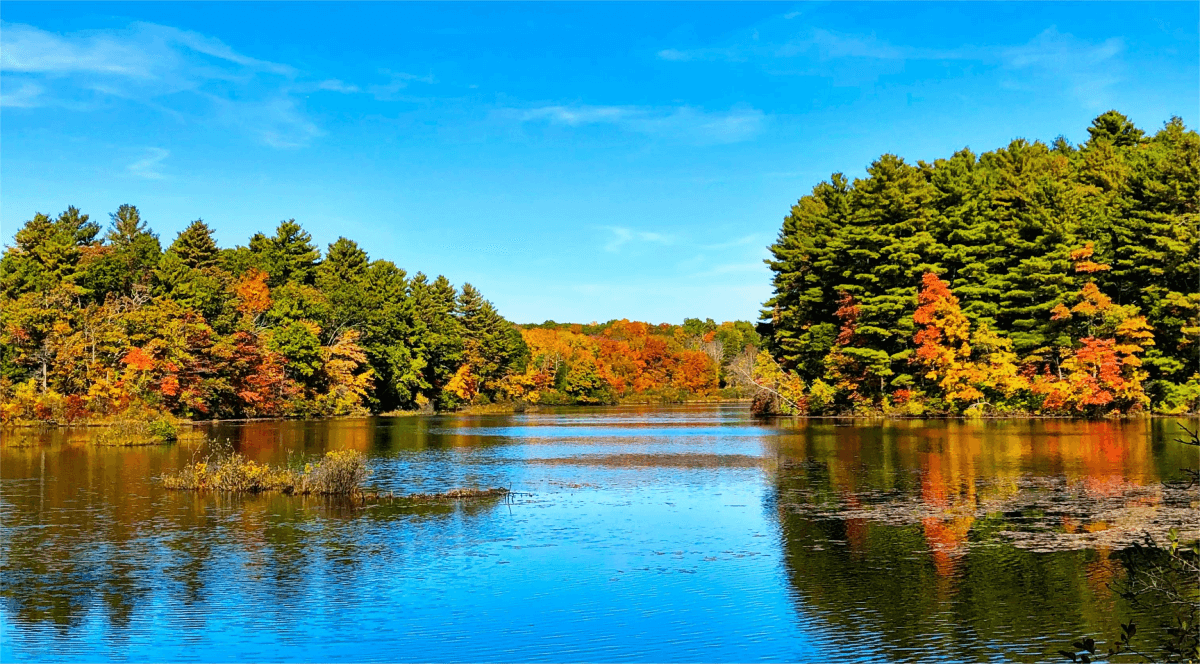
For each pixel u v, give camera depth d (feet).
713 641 51.01
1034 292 243.40
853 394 265.54
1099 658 46.93
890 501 95.45
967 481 109.09
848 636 51.47
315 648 50.37
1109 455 134.41
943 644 49.88
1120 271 234.79
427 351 400.26
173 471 123.34
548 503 96.12
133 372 240.73
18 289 284.82
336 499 98.58
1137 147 368.48
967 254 263.70
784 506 93.40
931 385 254.27
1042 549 71.10
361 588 61.62
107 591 61.16
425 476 121.19
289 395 305.73
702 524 83.82
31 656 49.29
